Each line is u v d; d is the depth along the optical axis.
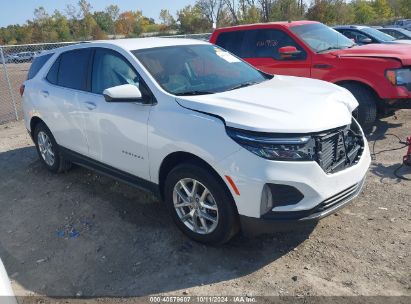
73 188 5.19
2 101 14.23
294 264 3.38
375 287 3.06
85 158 4.84
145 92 3.90
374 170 5.14
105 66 4.46
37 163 6.29
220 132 3.26
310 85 4.23
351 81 6.40
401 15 52.47
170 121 3.59
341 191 3.34
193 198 3.60
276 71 7.18
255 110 3.32
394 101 6.11
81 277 3.41
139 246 3.78
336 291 3.04
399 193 4.48
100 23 73.31
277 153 3.09
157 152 3.73
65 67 5.10
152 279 3.31
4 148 7.32
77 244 3.90
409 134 6.50
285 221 3.14
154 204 4.56
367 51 6.59
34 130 5.86
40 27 66.12
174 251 3.66
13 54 14.41
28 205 4.84
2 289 1.95
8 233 4.23
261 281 3.20
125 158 4.16
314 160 3.17
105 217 4.36
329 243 3.63
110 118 4.19
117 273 3.42
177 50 4.47
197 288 3.17
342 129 3.46
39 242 4.00
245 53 7.59
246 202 3.17
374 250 3.49
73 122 4.79
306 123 3.20
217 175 3.36
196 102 3.52
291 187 3.09
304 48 6.86
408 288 3.03
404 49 6.60
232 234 3.47
